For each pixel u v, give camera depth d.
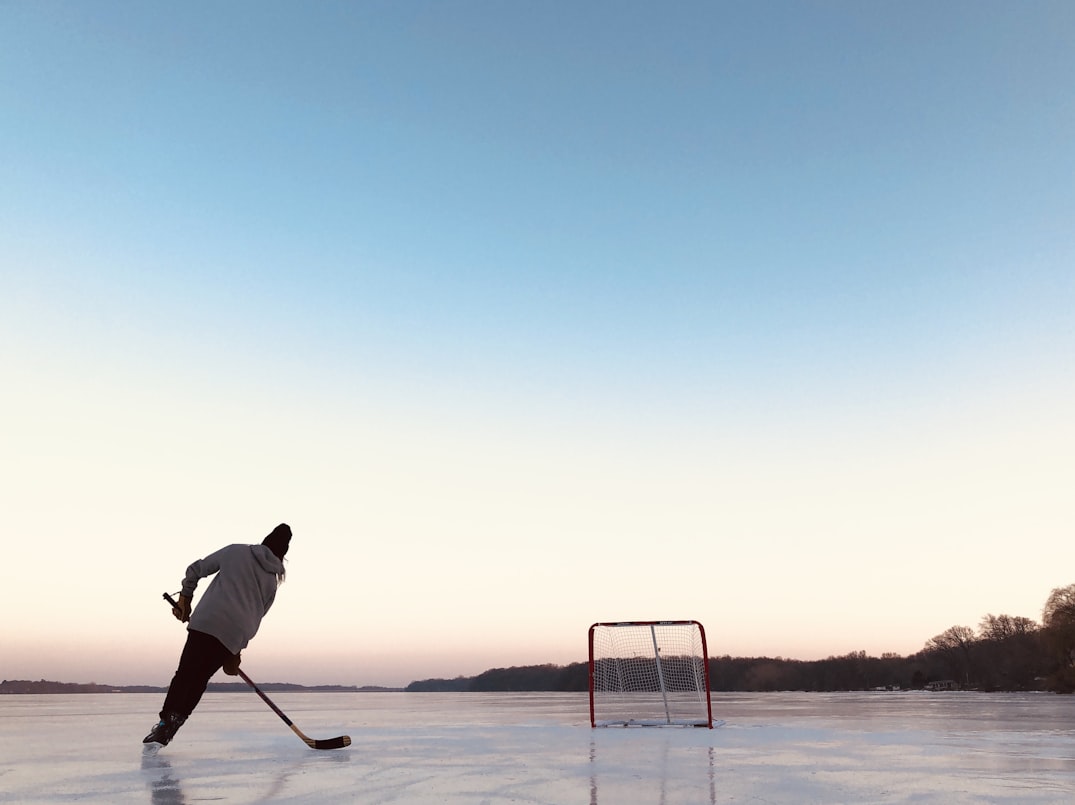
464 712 13.25
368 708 15.38
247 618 5.80
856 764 5.05
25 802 3.42
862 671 72.19
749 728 8.57
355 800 3.51
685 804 3.50
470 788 3.91
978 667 76.00
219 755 5.37
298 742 6.47
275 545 6.25
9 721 9.52
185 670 5.67
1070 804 3.55
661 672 9.54
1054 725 9.46
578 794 3.76
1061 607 57.34
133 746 5.96
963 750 6.04
